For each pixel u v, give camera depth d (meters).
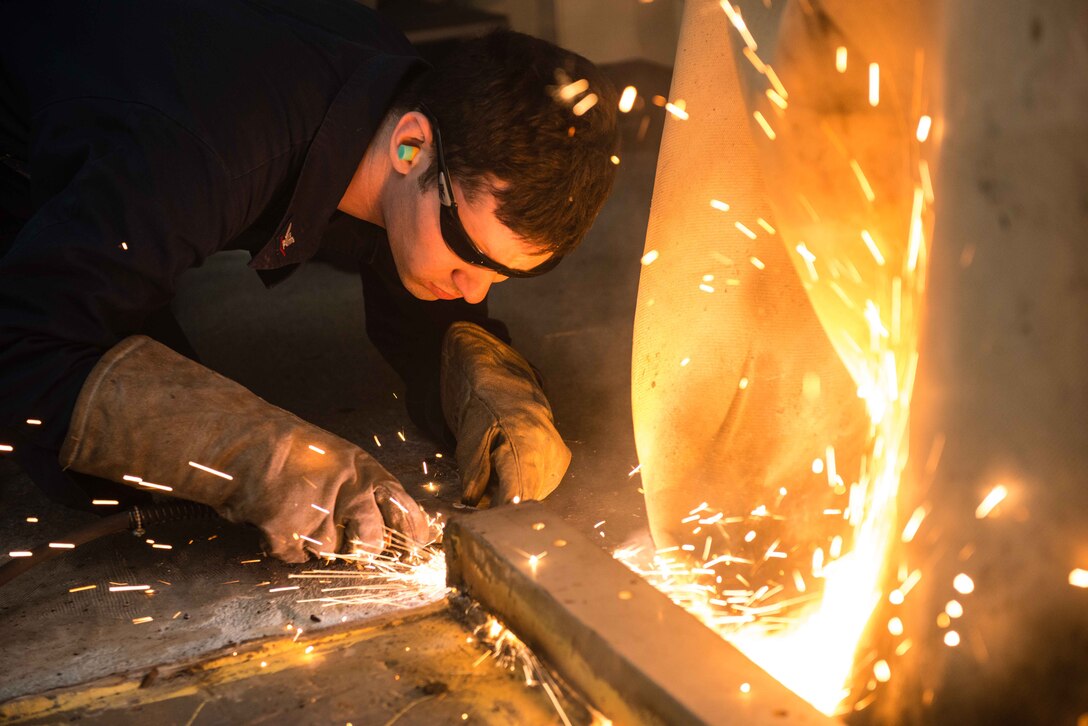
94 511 1.97
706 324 1.87
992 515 1.16
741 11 1.46
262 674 1.52
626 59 5.79
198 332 3.47
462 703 1.44
